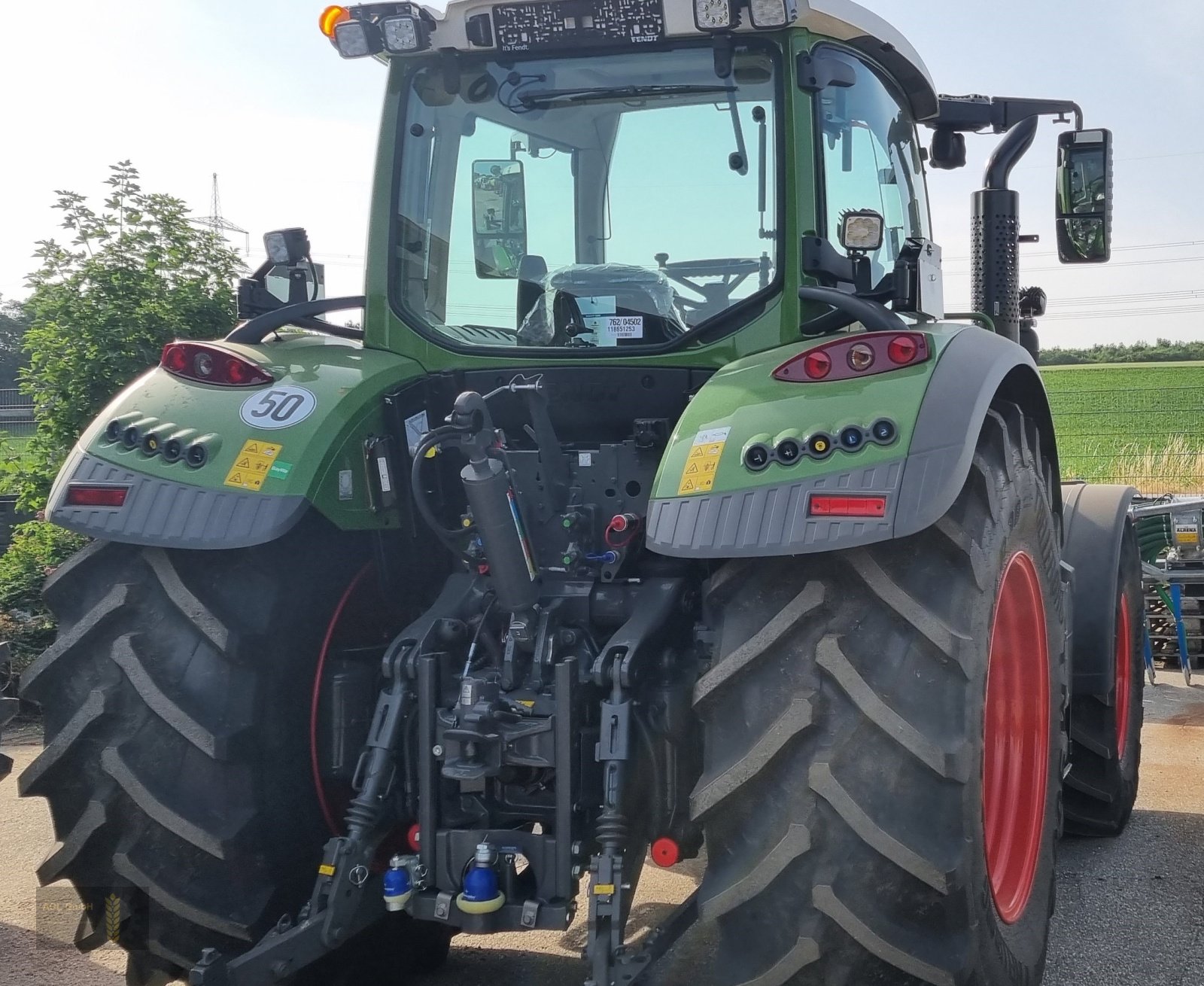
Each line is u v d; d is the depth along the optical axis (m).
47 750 2.62
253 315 3.53
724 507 2.35
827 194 3.00
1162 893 4.03
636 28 2.97
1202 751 6.10
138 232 8.98
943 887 2.18
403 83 3.25
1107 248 3.90
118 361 8.47
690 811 2.36
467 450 2.62
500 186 3.17
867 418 2.35
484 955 3.54
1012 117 4.33
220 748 2.54
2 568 8.09
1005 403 2.86
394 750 2.66
